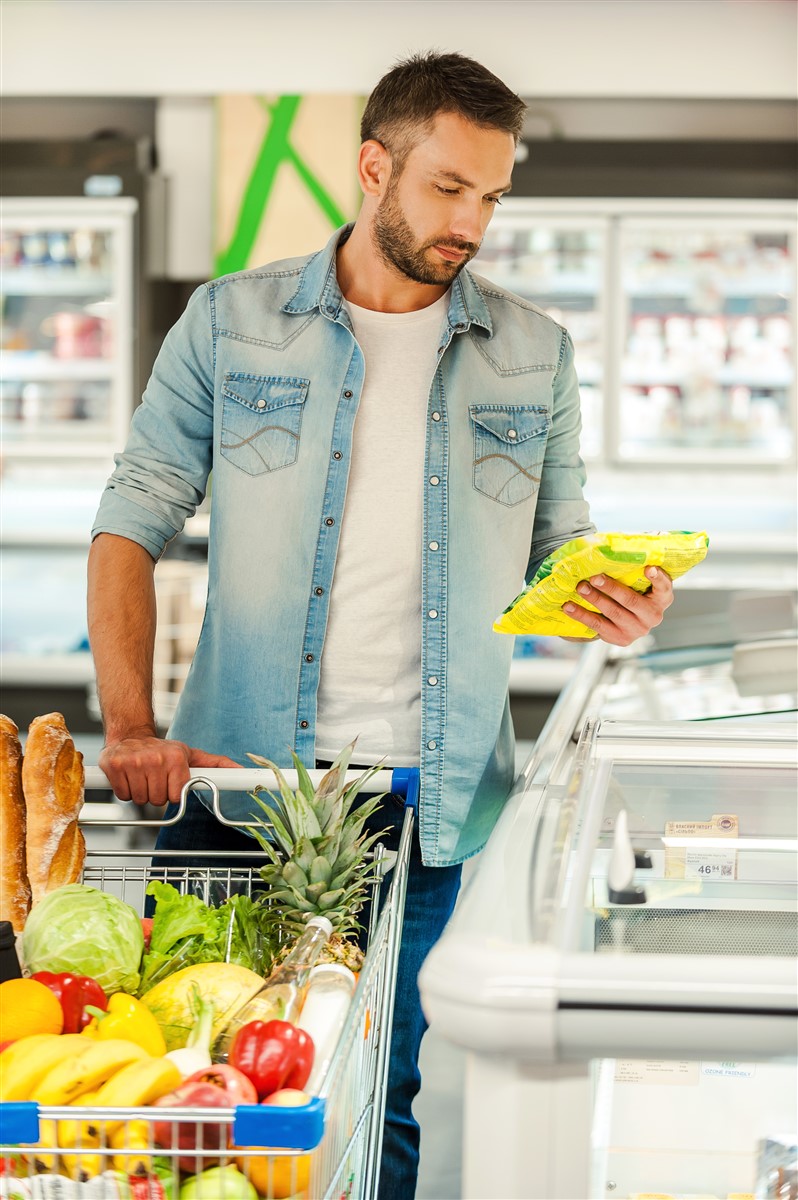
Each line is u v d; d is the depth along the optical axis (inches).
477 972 33.2
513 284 262.4
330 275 74.7
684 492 261.0
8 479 261.6
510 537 76.1
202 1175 38.3
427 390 74.9
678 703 79.9
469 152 68.3
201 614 241.1
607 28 255.1
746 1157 46.3
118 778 60.9
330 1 256.4
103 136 261.6
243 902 56.9
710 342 265.3
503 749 77.8
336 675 74.5
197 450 79.5
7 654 251.9
